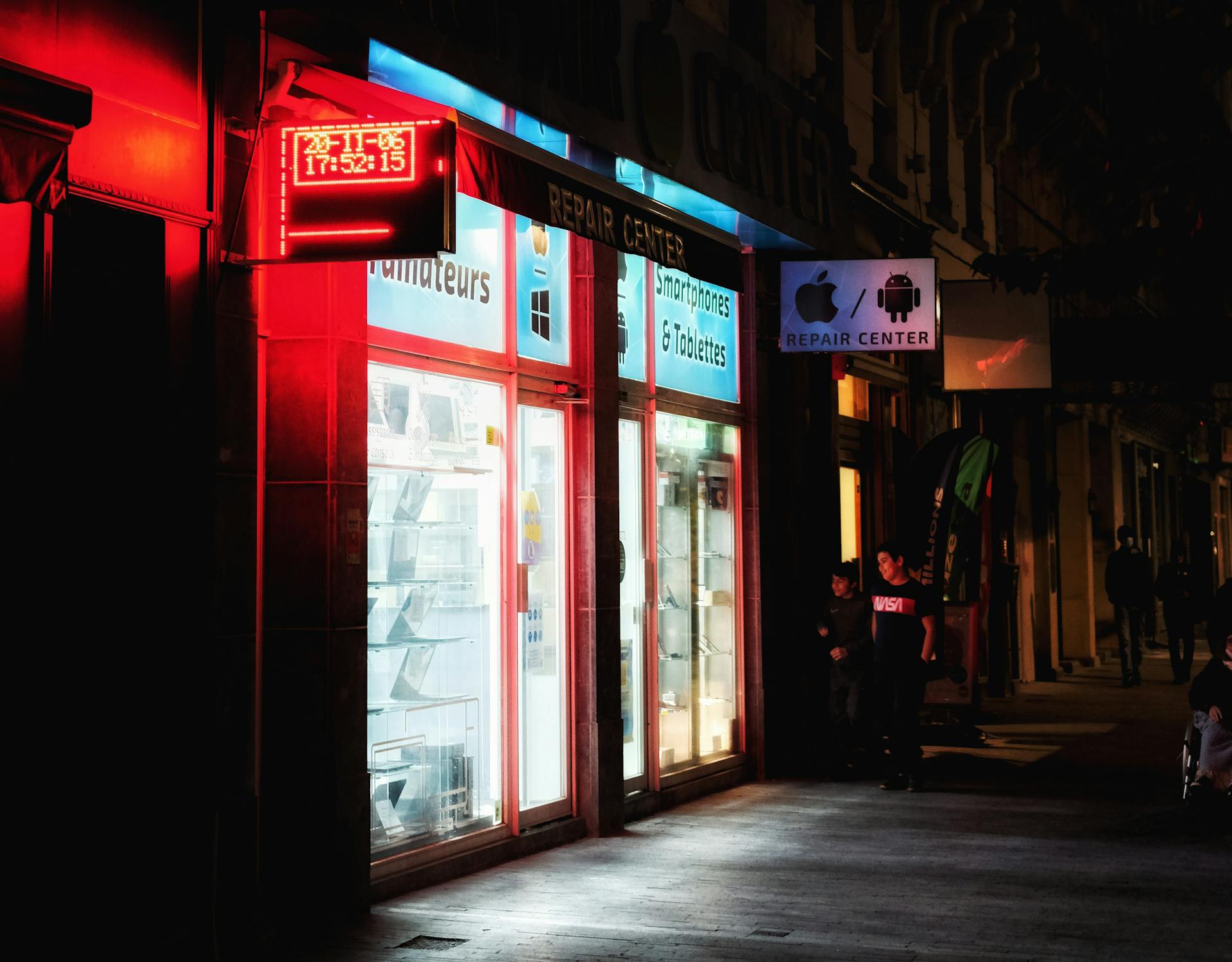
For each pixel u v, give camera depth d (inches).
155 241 239.5
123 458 232.5
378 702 305.1
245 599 256.8
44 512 213.2
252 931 252.2
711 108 432.1
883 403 657.0
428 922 276.1
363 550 284.4
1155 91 442.3
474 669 337.7
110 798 226.4
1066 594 995.9
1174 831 376.8
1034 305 622.8
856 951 253.0
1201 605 959.0
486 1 314.3
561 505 378.3
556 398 373.1
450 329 330.3
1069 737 593.0
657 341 434.0
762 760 480.1
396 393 313.7
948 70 729.0
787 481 517.0
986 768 501.7
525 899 297.3
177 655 240.1
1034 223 944.9
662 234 378.3
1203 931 267.1
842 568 487.8
